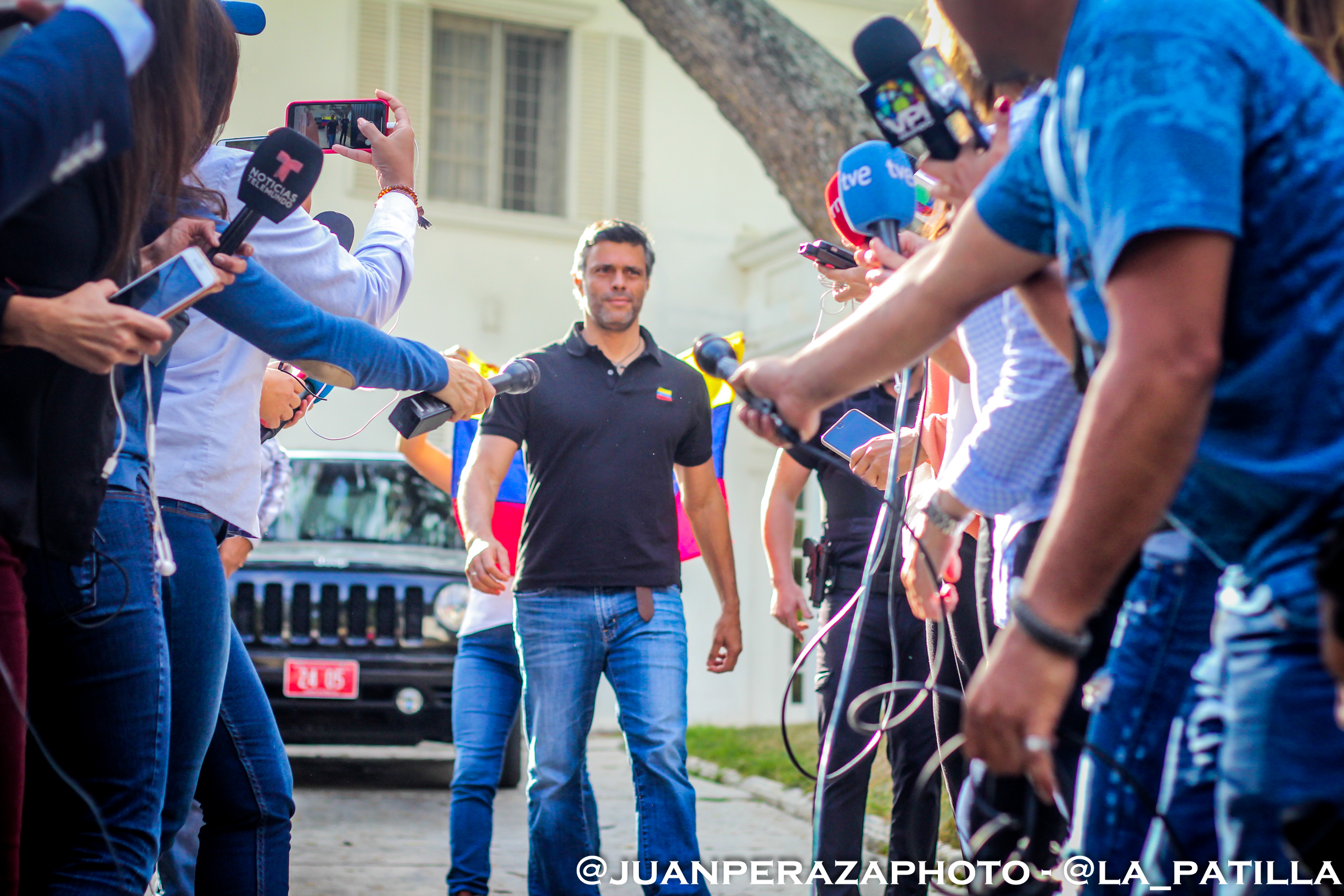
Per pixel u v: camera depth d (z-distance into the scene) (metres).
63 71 1.39
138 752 2.01
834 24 13.19
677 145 12.73
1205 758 1.38
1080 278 1.38
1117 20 1.26
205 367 2.36
